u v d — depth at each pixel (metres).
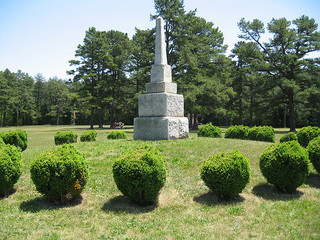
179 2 30.94
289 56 30.45
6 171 6.14
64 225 4.94
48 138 25.41
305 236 4.45
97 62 42.97
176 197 6.35
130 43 43.41
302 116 45.28
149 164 5.70
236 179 5.95
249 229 4.77
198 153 9.38
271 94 41.59
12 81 69.31
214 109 34.59
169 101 11.30
